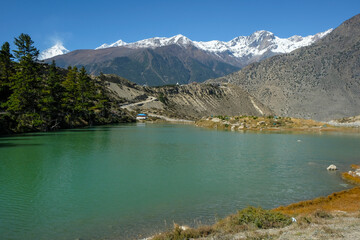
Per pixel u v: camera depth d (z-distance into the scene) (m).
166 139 89.44
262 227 18.62
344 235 15.16
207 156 56.62
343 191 30.95
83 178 37.56
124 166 45.72
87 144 72.38
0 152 57.16
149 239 18.41
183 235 17.61
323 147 72.00
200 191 32.25
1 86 112.62
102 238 20.06
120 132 115.50
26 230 21.42
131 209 26.14
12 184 34.06
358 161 52.06
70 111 143.88
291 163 49.78
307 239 14.84
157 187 33.75
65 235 20.58
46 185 33.91
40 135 92.75
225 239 16.12
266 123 148.62
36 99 115.75
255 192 32.06
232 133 116.38
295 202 28.61
